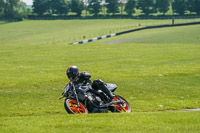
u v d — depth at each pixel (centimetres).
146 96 5469
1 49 16500
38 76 7806
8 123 3039
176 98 5341
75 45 18675
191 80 7188
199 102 5069
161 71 8581
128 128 2758
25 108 4569
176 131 2684
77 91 3338
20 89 6081
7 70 9256
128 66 9938
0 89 6088
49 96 5447
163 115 3359
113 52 14625
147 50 15225
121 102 3450
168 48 15988
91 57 12862
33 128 2775
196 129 2764
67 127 2811
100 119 3056
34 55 13775
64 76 7812
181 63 10281
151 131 2673
